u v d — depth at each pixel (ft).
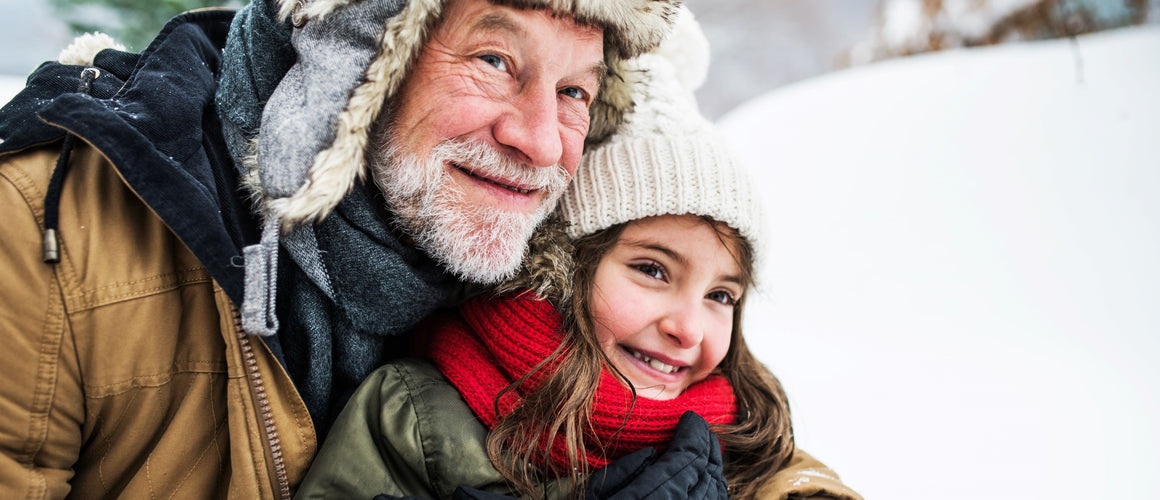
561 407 3.67
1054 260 12.98
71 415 3.14
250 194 3.41
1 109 3.43
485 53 3.41
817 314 12.15
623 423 3.79
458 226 3.55
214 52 4.00
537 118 3.44
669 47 4.61
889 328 11.51
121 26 8.23
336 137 3.11
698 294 4.10
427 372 3.81
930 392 9.64
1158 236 12.93
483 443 3.60
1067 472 7.88
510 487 3.54
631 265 4.11
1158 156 15.05
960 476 7.89
